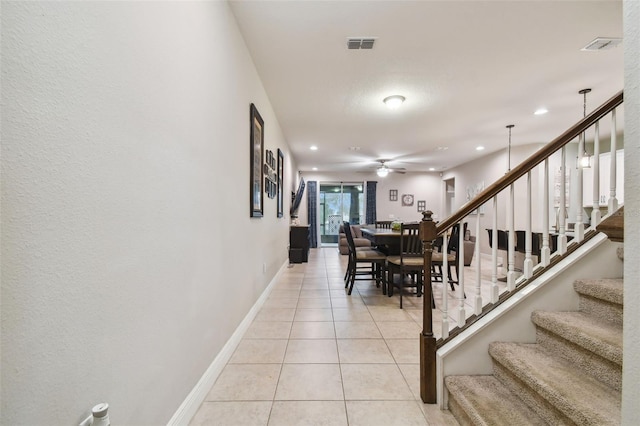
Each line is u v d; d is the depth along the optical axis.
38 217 0.64
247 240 2.51
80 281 0.75
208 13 1.62
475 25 2.16
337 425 1.39
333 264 5.93
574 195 5.36
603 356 1.14
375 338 2.35
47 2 0.66
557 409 1.13
